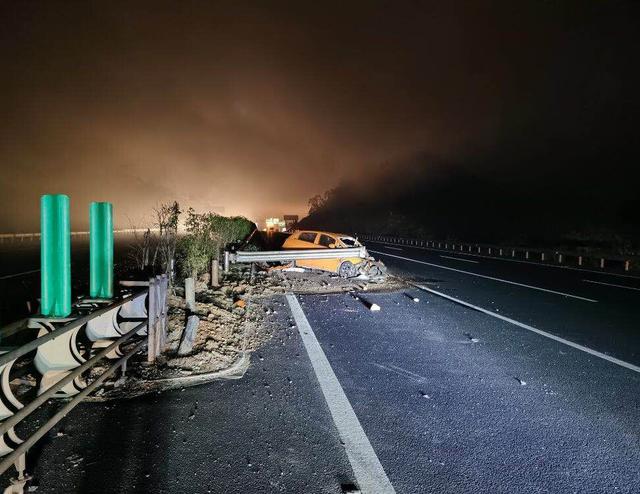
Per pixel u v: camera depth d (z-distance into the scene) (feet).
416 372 18.74
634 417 14.80
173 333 21.52
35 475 10.53
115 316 19.61
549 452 12.42
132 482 10.41
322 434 13.07
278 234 92.89
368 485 10.65
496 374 18.76
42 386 13.78
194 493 10.08
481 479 11.03
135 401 14.78
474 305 34.14
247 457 11.67
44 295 13.87
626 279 53.47
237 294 33.55
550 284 47.52
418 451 12.30
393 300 35.24
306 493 10.23
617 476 11.31
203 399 15.16
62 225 13.62
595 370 19.56
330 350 21.36
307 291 37.81
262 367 18.65
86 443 12.04
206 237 43.73
